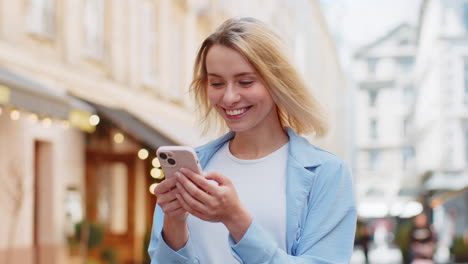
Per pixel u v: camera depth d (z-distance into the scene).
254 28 2.01
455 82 35.59
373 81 63.66
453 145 35.44
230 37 1.99
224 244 2.09
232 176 2.14
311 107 2.07
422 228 11.51
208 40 2.04
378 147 63.12
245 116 2.03
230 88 2.01
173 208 1.87
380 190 62.50
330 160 2.06
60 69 9.91
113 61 11.87
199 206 1.79
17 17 8.70
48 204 9.76
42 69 9.35
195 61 2.27
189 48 15.84
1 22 8.31
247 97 2.00
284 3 25.98
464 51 35.47
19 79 7.43
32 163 9.10
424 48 42.16
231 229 1.83
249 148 2.17
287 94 2.03
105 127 11.90
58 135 10.14
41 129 9.48
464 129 35.44
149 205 13.09
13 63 8.55
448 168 35.34
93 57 11.05
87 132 11.59
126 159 12.62
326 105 2.18
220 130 2.41
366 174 62.94
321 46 36.84
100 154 11.90
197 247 2.11
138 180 12.82
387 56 63.75
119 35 12.16
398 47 63.72
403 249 19.16
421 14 40.88
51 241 9.70
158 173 11.31
